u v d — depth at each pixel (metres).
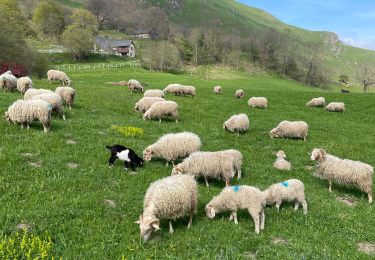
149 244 9.59
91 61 113.00
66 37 110.81
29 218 9.84
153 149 16.19
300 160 20.56
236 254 9.57
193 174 14.50
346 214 13.25
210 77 112.19
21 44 63.78
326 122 32.91
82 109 24.98
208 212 11.66
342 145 24.75
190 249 9.65
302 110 38.53
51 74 39.91
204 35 147.00
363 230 12.13
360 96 48.66
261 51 149.62
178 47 132.25
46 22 152.50
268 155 20.97
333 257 9.95
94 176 13.52
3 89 27.44
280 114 34.53
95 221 10.30
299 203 13.83
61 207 10.66
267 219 12.30
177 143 16.09
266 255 9.81
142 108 26.91
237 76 119.25
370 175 15.26
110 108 26.98
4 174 12.29
